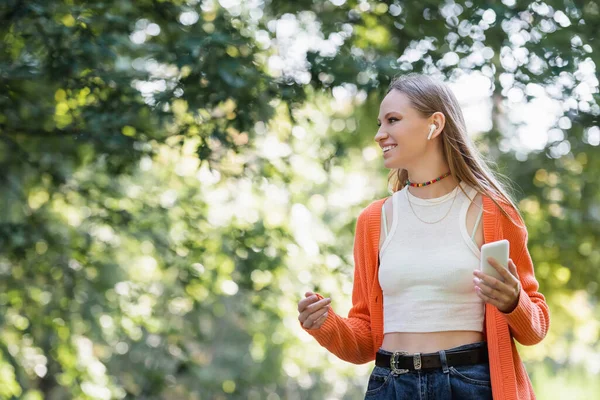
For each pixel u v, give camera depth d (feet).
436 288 10.36
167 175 32.01
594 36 24.59
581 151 31.81
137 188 32.73
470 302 10.34
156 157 26.37
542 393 47.47
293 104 24.44
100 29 24.18
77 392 33.04
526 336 10.02
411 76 11.05
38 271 30.89
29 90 27.37
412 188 10.96
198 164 24.77
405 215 10.81
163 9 25.27
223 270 29.86
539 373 47.57
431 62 24.75
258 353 42.19
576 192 33.73
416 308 10.39
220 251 29.58
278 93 23.94
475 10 24.54
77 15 23.18
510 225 10.59
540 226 33.47
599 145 31.07
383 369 10.52
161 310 35.63
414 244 10.60
